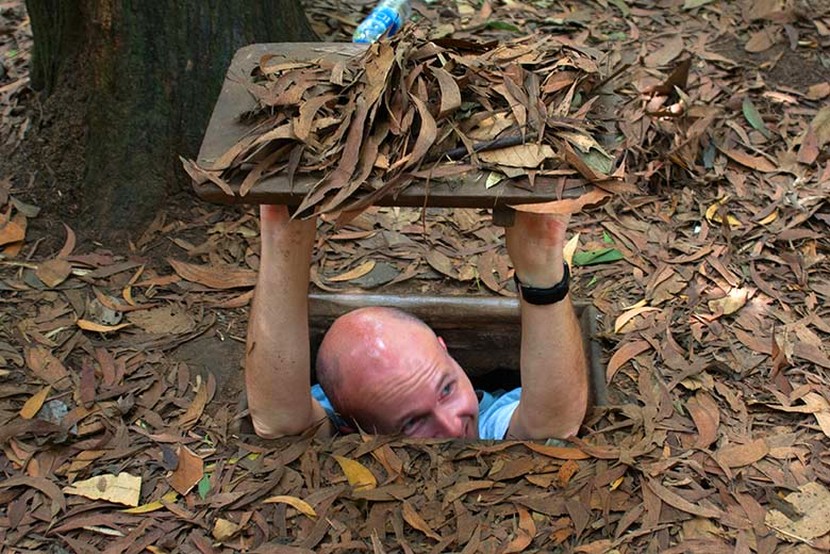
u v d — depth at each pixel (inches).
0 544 81.8
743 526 82.0
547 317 83.0
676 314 108.0
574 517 82.5
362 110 71.7
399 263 120.0
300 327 85.0
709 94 144.8
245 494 85.2
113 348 103.7
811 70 151.0
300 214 70.1
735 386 97.5
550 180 69.2
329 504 84.1
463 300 108.9
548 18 164.4
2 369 100.0
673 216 124.0
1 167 128.1
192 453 89.7
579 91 79.2
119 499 85.2
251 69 82.6
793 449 89.7
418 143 68.9
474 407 97.7
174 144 125.6
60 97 128.6
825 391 96.5
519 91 75.4
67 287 112.1
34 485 86.7
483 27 161.2
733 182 128.6
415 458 87.7
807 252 117.0
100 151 124.3
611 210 124.9
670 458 88.0
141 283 113.7
